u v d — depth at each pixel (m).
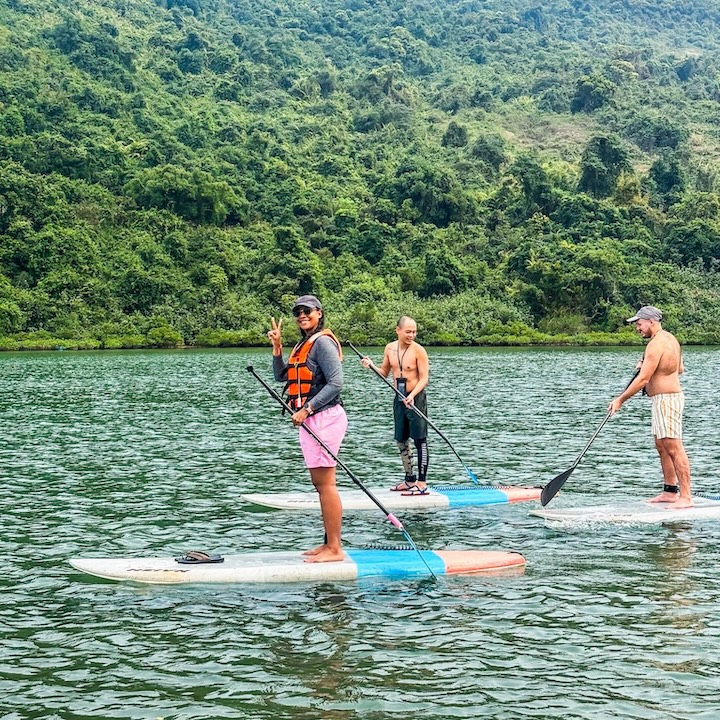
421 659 7.48
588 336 77.75
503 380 37.88
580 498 13.87
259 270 86.44
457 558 10.13
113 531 11.77
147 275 81.00
